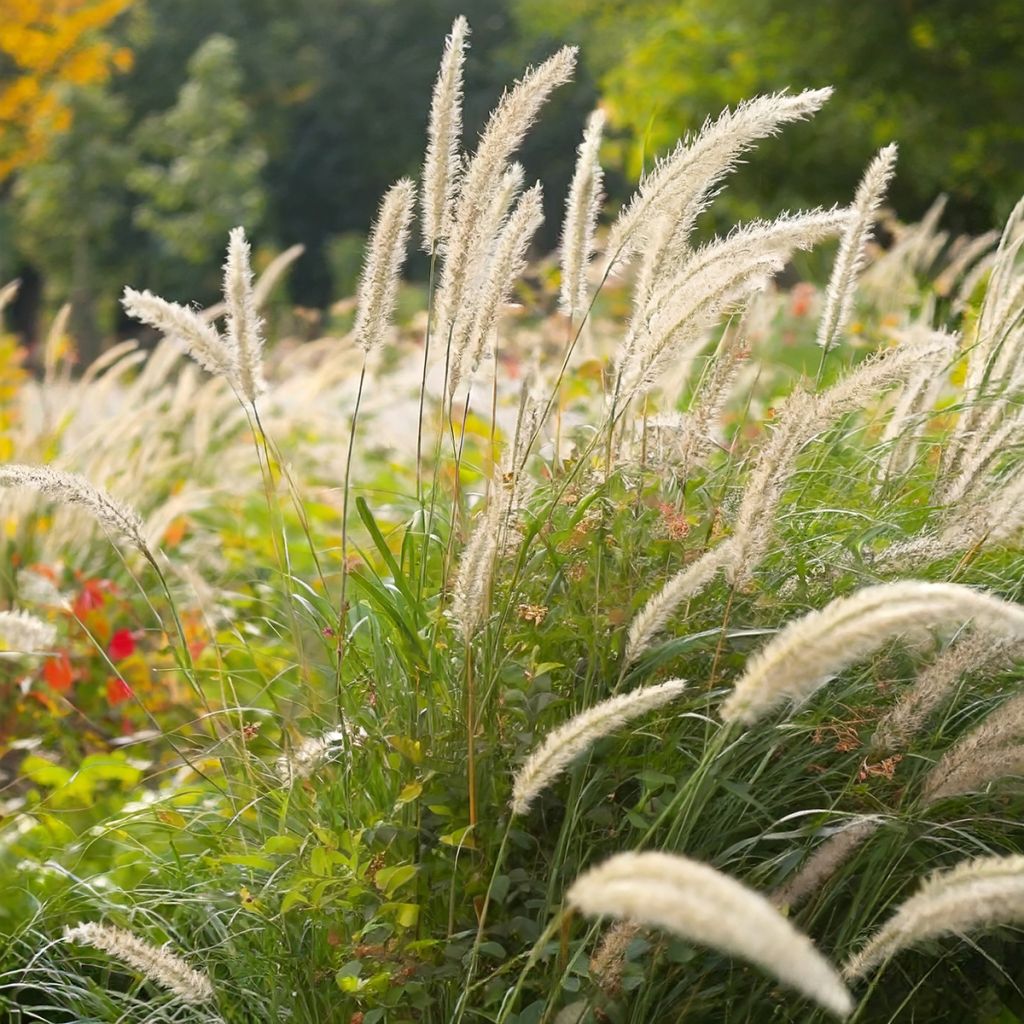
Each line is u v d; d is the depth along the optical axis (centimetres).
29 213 3222
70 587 682
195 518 825
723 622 327
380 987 316
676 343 338
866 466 424
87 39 2538
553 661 347
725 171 351
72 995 356
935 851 336
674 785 329
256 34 4069
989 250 792
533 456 413
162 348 786
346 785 343
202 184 3175
